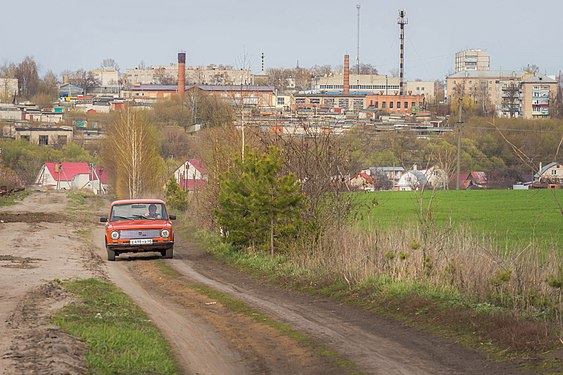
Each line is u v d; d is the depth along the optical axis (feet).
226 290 92.22
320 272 95.09
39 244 150.30
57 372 44.32
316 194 116.98
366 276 83.97
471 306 66.03
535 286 66.95
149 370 49.73
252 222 120.47
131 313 72.64
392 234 94.48
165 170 375.45
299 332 63.72
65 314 66.44
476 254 77.05
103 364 49.03
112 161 425.69
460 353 53.26
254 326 67.51
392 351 55.16
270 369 52.03
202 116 432.66
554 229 158.10
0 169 419.13
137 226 127.03
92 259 127.13
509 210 218.79
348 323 66.95
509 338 54.34
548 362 48.52
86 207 327.47
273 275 102.53
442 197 277.44
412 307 69.56
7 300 75.25
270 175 116.06
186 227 203.31
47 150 581.12
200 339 62.23
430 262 79.20
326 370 50.98
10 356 48.44
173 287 95.71
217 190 166.81
